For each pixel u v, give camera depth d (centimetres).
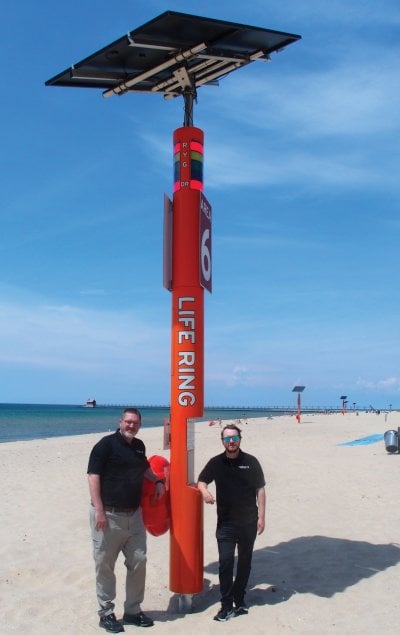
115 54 525
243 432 3072
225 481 489
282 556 652
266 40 515
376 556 638
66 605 525
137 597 476
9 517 883
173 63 532
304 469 1312
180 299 525
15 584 587
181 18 465
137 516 474
